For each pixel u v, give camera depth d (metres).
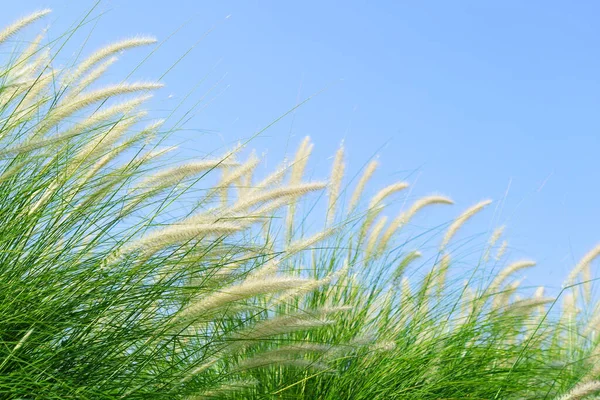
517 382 2.71
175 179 2.22
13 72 2.37
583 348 2.97
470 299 2.88
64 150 2.28
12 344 2.11
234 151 2.32
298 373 2.54
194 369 2.20
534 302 2.68
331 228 2.32
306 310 2.20
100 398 2.11
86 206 2.22
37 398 2.05
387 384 2.62
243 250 2.28
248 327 2.18
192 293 2.21
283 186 2.22
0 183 2.23
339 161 2.85
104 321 2.18
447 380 2.67
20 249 2.19
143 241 2.08
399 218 2.86
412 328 2.76
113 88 2.22
